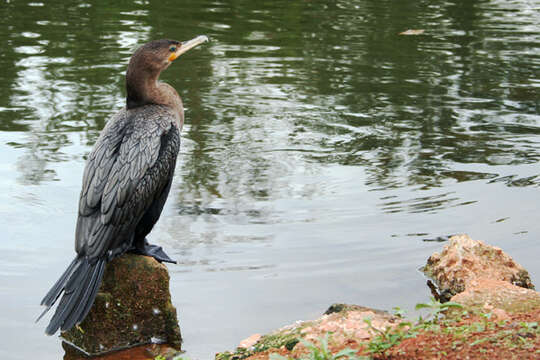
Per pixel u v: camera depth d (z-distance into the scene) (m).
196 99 12.65
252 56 14.95
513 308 6.01
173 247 7.67
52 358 6.00
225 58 14.80
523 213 8.51
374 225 8.20
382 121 11.81
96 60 14.16
